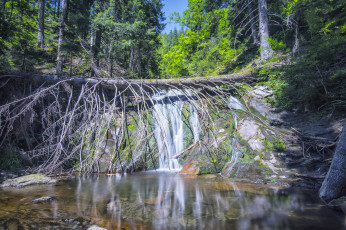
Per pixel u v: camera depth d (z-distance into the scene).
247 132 6.79
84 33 11.93
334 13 8.44
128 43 11.13
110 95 10.14
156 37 14.86
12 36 7.61
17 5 7.89
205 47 13.55
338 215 3.00
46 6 15.93
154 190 4.56
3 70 6.95
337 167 3.46
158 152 7.62
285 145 6.00
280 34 13.29
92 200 3.82
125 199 3.90
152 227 2.64
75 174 6.41
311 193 4.03
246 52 14.89
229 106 8.70
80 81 7.61
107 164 6.89
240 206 3.43
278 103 8.30
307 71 7.00
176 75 15.27
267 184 4.78
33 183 5.13
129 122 8.32
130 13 12.87
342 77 6.63
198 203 3.62
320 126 6.38
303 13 9.80
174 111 9.02
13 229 2.45
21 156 6.51
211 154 6.60
